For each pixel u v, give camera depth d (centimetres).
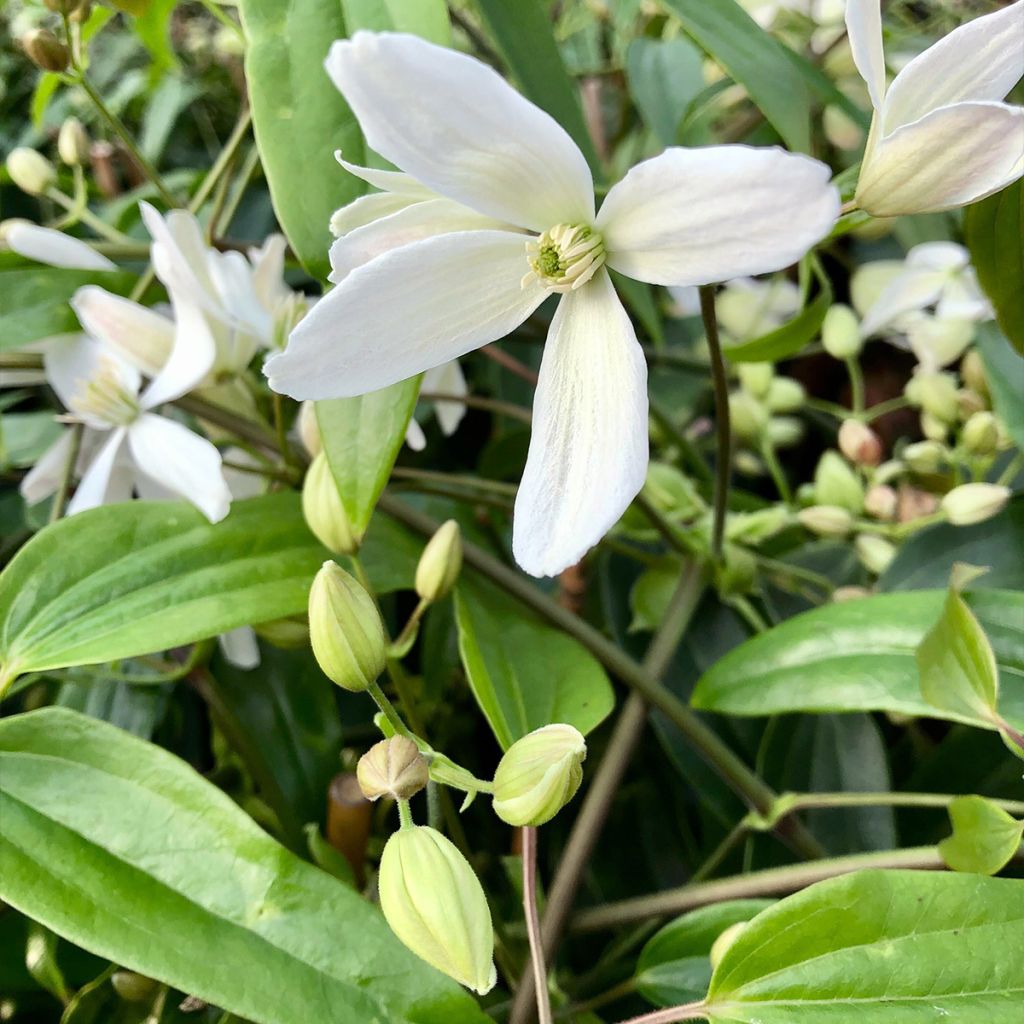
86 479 14
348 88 8
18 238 15
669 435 20
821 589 18
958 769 15
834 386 25
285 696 15
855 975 9
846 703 12
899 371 24
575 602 17
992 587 15
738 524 17
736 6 12
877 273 20
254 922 10
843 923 9
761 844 14
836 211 7
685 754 15
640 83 19
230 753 16
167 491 16
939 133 8
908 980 9
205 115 28
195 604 12
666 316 23
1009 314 13
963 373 19
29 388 21
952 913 9
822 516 17
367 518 11
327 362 9
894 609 13
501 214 9
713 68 20
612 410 9
